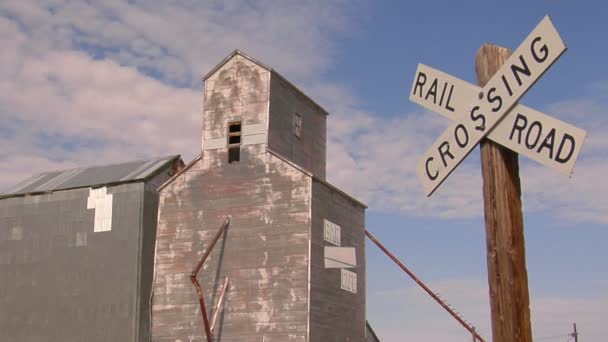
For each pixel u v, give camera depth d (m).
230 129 33.56
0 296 37.28
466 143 6.71
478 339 34.09
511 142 6.23
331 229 32.72
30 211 37.97
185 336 31.78
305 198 31.14
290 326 29.94
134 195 35.72
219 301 31.19
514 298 6.14
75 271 35.94
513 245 6.23
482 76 6.62
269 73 33.31
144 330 34.03
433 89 7.18
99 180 37.47
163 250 33.16
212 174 33.25
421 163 7.22
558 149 5.80
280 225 31.28
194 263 32.44
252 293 30.95
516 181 6.41
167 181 33.88
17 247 37.69
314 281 30.56
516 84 6.21
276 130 33.47
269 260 31.06
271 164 32.16
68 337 35.06
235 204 32.41
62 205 37.31
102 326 34.47
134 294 34.16
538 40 6.02
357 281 34.88
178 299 32.31
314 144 37.38
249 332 30.56
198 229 32.78
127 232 35.28
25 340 36.03
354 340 33.75
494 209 6.38
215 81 34.38
